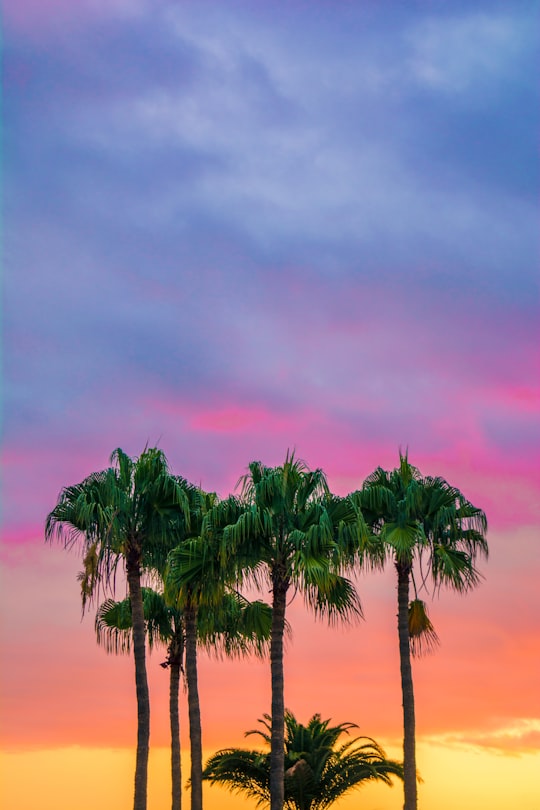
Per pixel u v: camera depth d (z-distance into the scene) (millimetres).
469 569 39125
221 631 44531
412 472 40062
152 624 45781
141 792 35031
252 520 34594
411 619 39312
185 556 35719
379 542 38250
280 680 34656
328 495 35625
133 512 36375
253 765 46906
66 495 35906
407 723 38375
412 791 37844
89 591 35125
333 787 46219
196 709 42438
